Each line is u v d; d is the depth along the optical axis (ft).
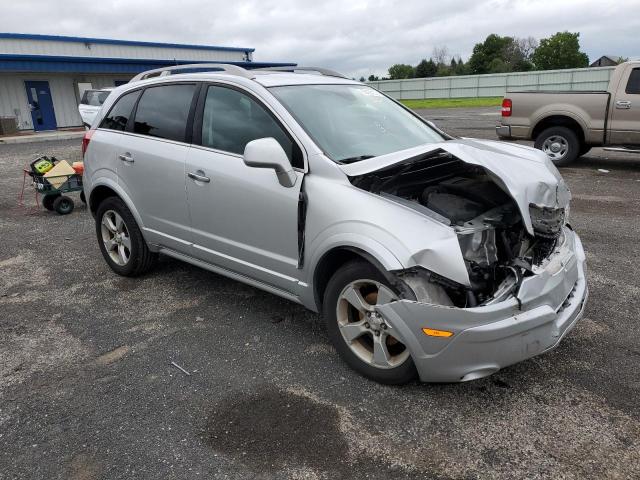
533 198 10.24
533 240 11.05
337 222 10.34
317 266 10.93
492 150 11.82
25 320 14.03
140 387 10.84
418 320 9.28
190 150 13.55
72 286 16.29
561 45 272.10
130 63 97.35
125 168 15.28
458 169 12.56
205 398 10.39
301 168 11.30
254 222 12.10
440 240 9.31
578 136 34.37
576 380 10.64
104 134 16.26
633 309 13.69
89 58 90.58
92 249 20.01
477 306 9.27
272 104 12.13
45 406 10.29
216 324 13.48
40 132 85.51
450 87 142.72
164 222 14.53
